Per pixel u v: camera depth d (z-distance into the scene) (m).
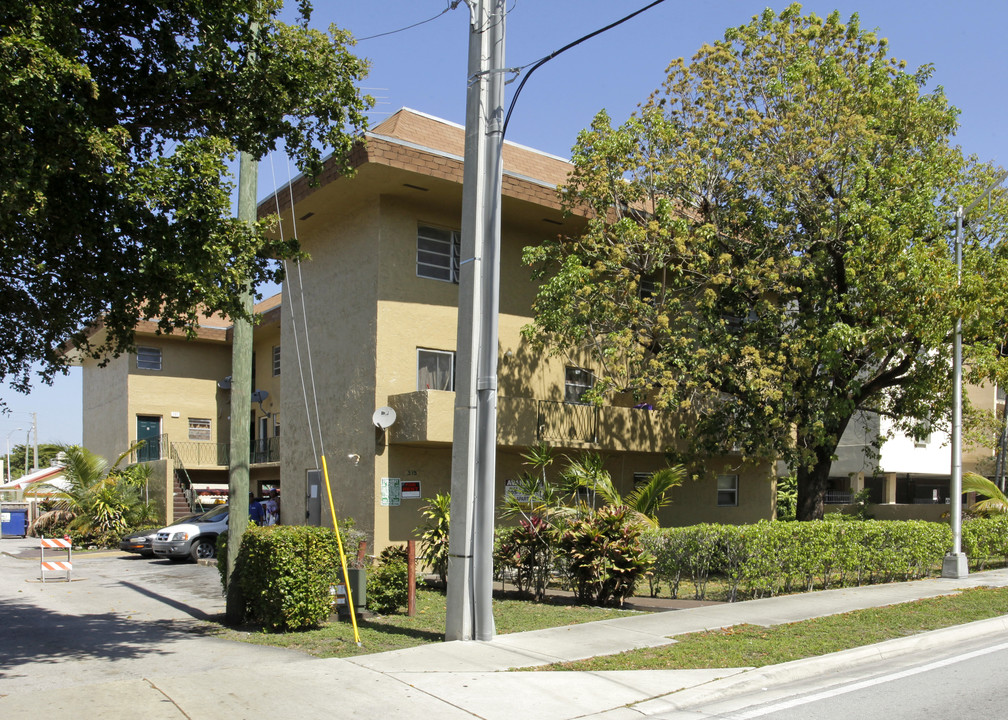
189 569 19.62
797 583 14.11
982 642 10.09
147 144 9.81
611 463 20.77
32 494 32.28
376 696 7.02
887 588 14.16
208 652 9.15
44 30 7.62
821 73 16.78
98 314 10.53
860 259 15.84
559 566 12.80
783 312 17.47
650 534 13.34
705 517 22.91
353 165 16.17
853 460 29.42
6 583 17.34
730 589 13.40
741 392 17.06
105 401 32.47
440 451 18.12
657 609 12.01
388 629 10.46
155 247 8.72
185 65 9.20
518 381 19.20
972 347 17.27
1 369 11.06
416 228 18.25
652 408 20.31
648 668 8.00
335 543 10.70
